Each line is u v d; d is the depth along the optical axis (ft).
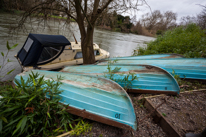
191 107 8.05
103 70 10.67
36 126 5.47
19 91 5.20
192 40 19.13
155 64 12.05
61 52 16.48
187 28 28.84
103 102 6.43
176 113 7.40
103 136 5.93
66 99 6.65
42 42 13.78
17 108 4.95
